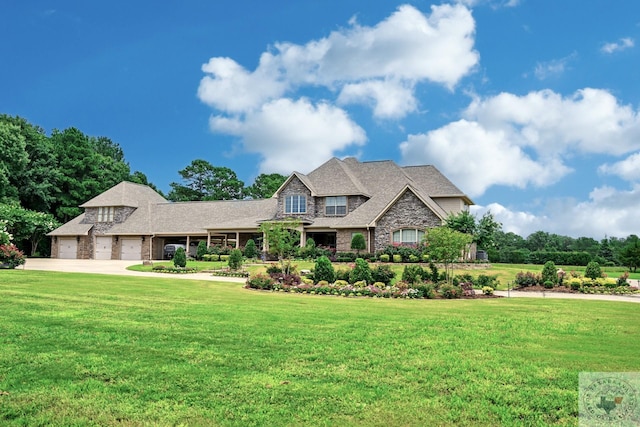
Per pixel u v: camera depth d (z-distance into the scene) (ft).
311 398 19.17
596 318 41.98
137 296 53.42
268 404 18.49
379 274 71.41
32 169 184.24
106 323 34.63
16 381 20.83
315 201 136.87
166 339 29.37
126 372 22.31
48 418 16.97
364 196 134.31
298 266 102.78
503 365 24.36
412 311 45.42
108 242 164.04
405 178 136.56
